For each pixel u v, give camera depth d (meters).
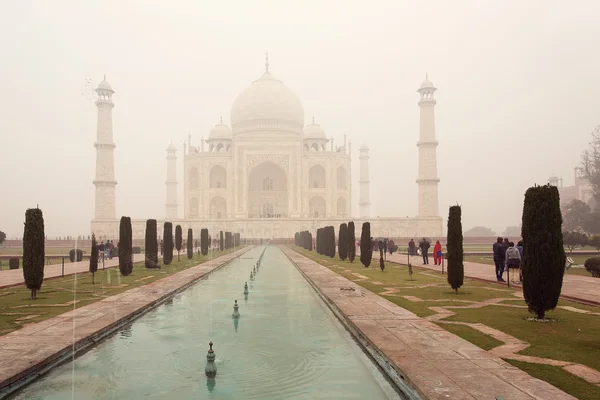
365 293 21.25
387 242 71.38
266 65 127.56
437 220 94.56
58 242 89.50
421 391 8.29
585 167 78.00
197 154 110.56
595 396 8.13
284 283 27.62
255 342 13.18
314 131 122.75
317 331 14.55
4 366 10.09
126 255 31.55
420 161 95.81
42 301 19.80
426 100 94.94
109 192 92.06
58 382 10.01
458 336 12.59
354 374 10.37
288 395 9.12
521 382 8.73
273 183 118.81
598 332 13.14
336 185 111.06
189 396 9.11
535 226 15.05
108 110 92.81
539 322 14.59
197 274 31.73
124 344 13.10
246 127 115.94
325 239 53.53
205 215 108.69
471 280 27.25
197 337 13.83
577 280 26.09
